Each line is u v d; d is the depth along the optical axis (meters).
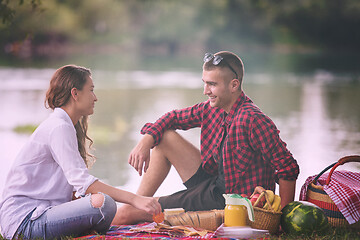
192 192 4.96
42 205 4.28
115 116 18.52
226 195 4.41
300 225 4.34
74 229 4.21
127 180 9.19
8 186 4.33
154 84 33.06
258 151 4.75
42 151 4.30
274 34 91.25
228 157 4.75
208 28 90.94
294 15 90.69
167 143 5.10
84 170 4.26
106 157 11.49
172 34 90.50
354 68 53.12
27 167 4.30
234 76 4.80
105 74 41.25
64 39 80.25
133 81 35.28
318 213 4.37
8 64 48.84
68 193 4.40
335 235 4.42
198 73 44.34
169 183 8.72
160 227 4.44
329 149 12.04
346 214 4.47
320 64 59.53
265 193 4.45
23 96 24.52
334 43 90.50
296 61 64.75
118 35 87.50
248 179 4.77
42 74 38.62
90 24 85.25
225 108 4.91
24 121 16.69
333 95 27.06
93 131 15.07
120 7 88.06
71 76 4.49
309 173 9.37
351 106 22.12
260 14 91.19
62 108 4.52
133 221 4.95
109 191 4.27
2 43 63.75
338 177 4.95
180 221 4.56
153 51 89.94
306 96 26.41
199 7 91.19
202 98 24.94
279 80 37.66
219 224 4.52
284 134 14.36
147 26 89.81
